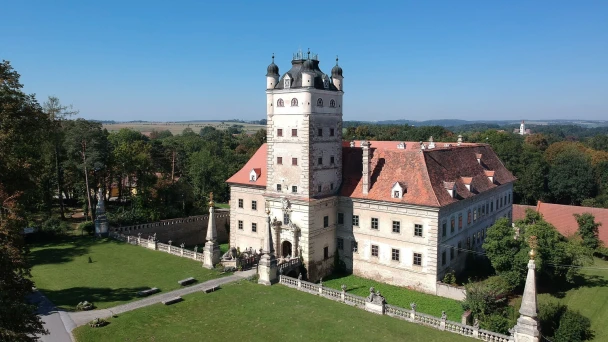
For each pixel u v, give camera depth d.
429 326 42.22
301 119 60.25
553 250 56.78
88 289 50.56
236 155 144.62
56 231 74.25
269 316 43.91
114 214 83.06
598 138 187.75
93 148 84.69
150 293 49.22
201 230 88.50
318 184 62.09
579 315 44.47
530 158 119.88
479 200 69.38
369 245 62.25
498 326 41.78
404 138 176.25
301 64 61.91
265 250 53.69
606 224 86.56
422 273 57.25
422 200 56.75
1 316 24.88
